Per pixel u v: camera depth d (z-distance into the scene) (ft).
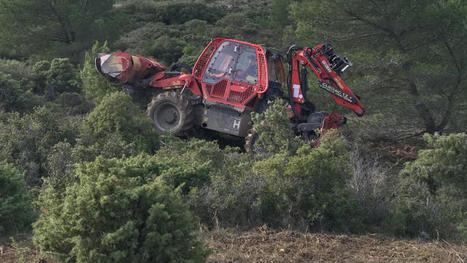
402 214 25.00
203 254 16.69
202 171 25.55
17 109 43.04
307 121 36.68
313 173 24.77
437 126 41.88
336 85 36.63
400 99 40.73
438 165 28.94
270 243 21.13
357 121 41.42
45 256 17.69
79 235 15.70
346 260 19.75
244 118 36.96
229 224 23.36
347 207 24.70
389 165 38.04
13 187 22.27
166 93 38.50
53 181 24.54
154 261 15.87
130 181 17.01
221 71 37.86
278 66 39.37
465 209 27.53
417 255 20.79
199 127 39.88
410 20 40.24
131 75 40.11
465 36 39.29
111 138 30.68
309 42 45.14
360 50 42.86
